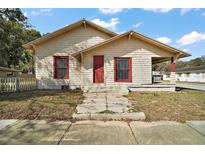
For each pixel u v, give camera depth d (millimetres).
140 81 12367
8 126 5098
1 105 7449
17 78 12289
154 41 11852
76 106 7383
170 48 11898
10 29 24281
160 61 17469
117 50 12398
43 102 8086
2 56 28578
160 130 4801
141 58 12352
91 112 6391
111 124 5355
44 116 6066
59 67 13953
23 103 7844
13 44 28844
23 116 6059
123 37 12352
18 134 4484
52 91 12172
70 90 12828
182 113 6426
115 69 12398
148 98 9219
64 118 5898
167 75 50000
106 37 14172
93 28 14109
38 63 13859
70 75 13867
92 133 4566
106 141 4059
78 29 14055
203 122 5500
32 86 13938
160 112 6535
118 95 10250
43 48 13867
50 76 13867
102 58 12492
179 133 4570
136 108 7059
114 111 6562
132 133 4570
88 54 12453
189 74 44312
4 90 11750
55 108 7020
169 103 7980
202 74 38688
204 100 8688
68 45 13969
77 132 4637
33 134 4488
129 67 12375
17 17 25406
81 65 13359
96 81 12445
